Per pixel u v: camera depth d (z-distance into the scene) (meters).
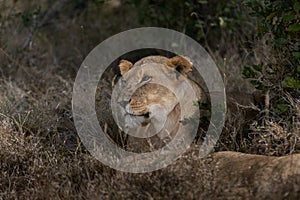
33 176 8.60
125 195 7.55
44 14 15.51
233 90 11.62
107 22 15.42
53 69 13.86
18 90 12.27
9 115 10.55
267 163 7.32
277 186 6.98
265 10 9.70
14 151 9.23
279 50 9.80
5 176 8.65
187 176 7.60
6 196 8.10
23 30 14.63
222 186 7.31
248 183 7.21
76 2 15.59
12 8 14.31
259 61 11.73
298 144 8.48
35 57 14.22
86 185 8.12
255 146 8.78
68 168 8.67
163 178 7.73
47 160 8.97
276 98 9.88
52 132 10.34
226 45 13.59
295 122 8.88
